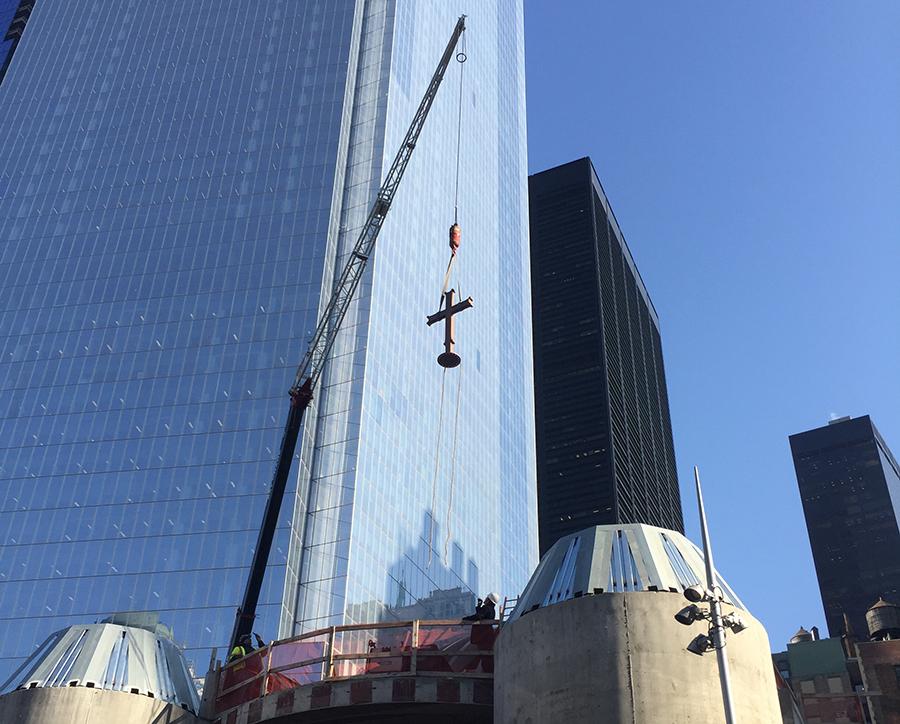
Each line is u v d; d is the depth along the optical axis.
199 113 145.00
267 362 120.44
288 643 38.66
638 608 31.11
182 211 135.88
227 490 111.38
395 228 135.50
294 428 61.09
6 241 138.38
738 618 27.47
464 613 127.69
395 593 111.62
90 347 126.12
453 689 35.03
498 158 190.25
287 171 135.88
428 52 164.50
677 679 29.69
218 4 157.00
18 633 105.12
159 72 151.75
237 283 127.38
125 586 106.56
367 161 137.25
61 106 151.88
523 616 32.72
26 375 125.00
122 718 37.81
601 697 29.70
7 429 120.75
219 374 120.62
